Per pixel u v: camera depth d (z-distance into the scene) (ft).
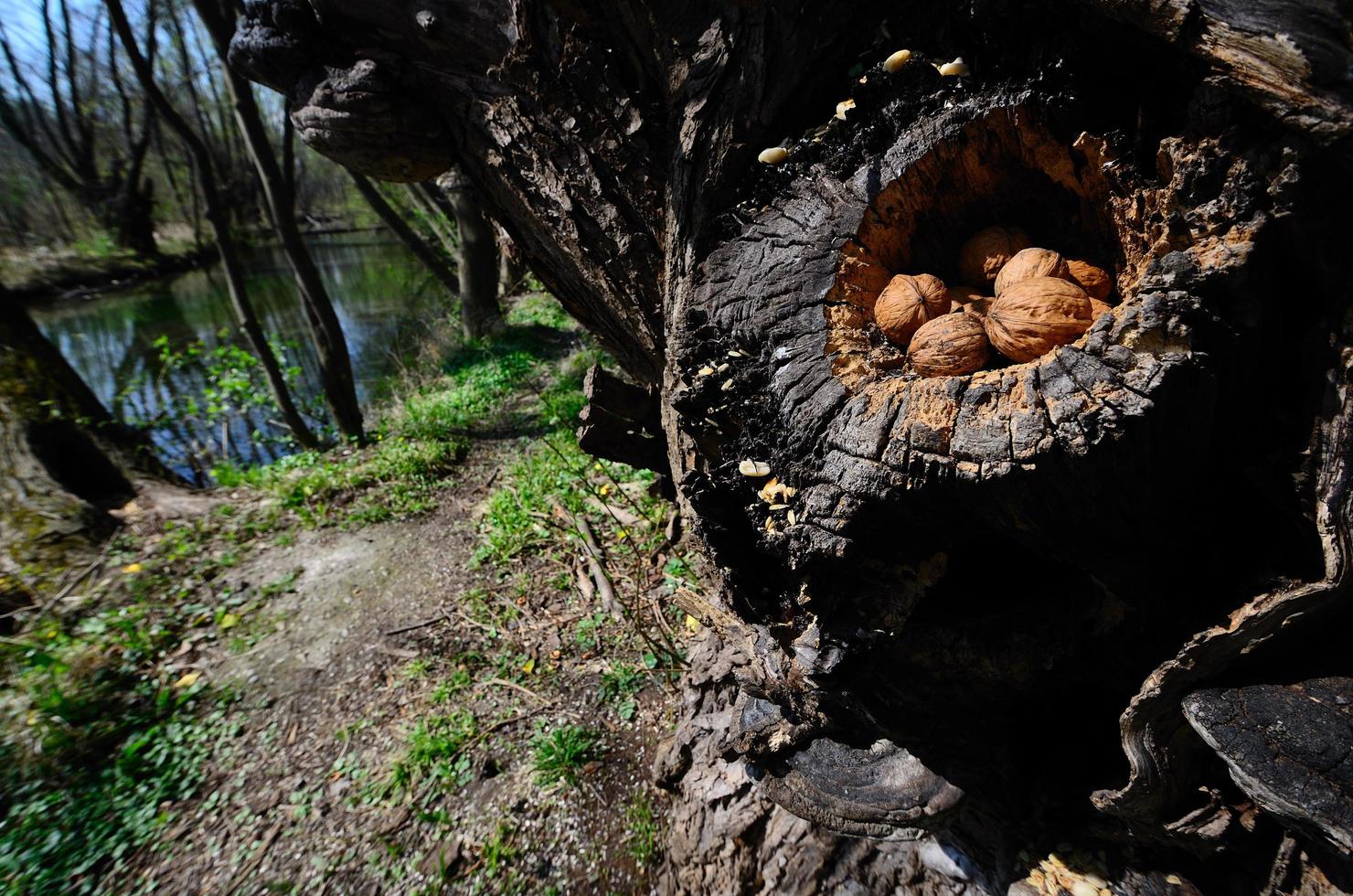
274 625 3.25
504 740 2.46
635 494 3.44
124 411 7.10
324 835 2.26
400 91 1.69
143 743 2.65
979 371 1.08
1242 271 0.83
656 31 1.37
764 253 1.27
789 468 1.13
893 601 1.13
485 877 2.06
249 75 1.88
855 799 1.55
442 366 6.53
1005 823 1.45
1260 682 0.98
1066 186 1.16
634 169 1.52
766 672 1.44
